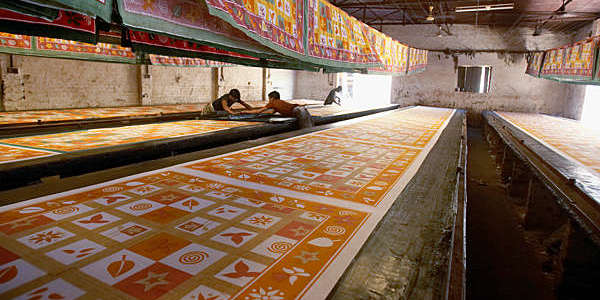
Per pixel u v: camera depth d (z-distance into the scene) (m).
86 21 3.06
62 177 2.76
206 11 2.90
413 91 14.16
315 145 3.81
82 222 1.55
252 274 1.17
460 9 8.72
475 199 4.95
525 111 12.95
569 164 3.58
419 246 1.45
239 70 12.20
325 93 15.50
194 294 1.04
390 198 2.06
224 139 4.43
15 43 4.82
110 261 1.22
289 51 3.27
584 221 2.28
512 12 10.60
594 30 10.27
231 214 1.70
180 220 1.60
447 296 1.09
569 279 2.50
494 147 8.18
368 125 6.03
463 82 13.55
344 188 2.24
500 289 2.66
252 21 2.68
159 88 9.42
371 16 13.21
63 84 7.34
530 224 3.82
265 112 6.89
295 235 1.49
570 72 7.41
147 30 2.96
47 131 4.32
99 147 3.29
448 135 5.04
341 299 1.05
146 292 1.04
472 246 3.43
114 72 8.31
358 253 1.36
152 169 2.53
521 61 12.76
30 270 1.15
